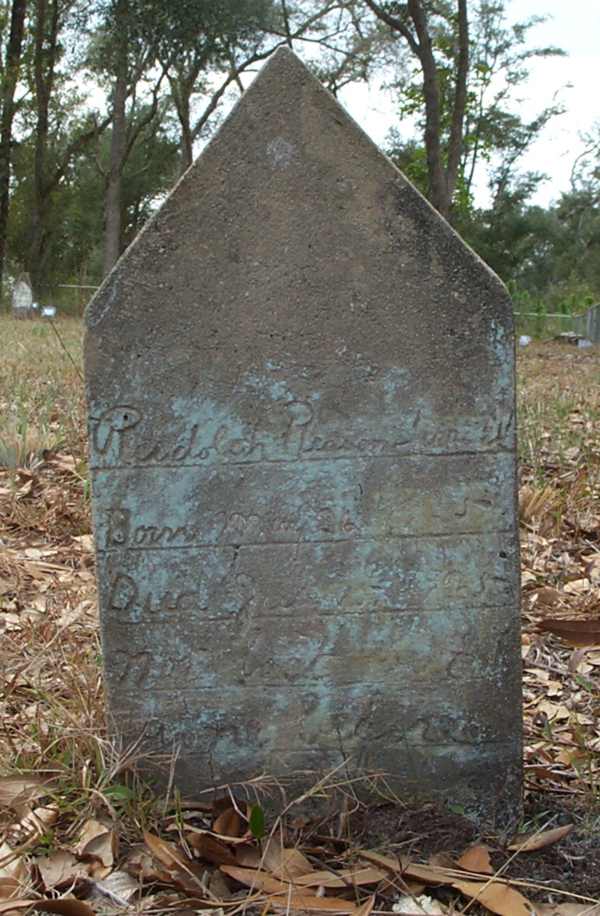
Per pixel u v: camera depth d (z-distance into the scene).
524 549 2.14
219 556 1.33
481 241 18.44
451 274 1.30
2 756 1.38
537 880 1.26
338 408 1.31
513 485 1.32
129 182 19.28
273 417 1.31
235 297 1.30
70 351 4.96
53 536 2.21
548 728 1.50
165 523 1.32
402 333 1.30
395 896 1.24
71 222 19.45
